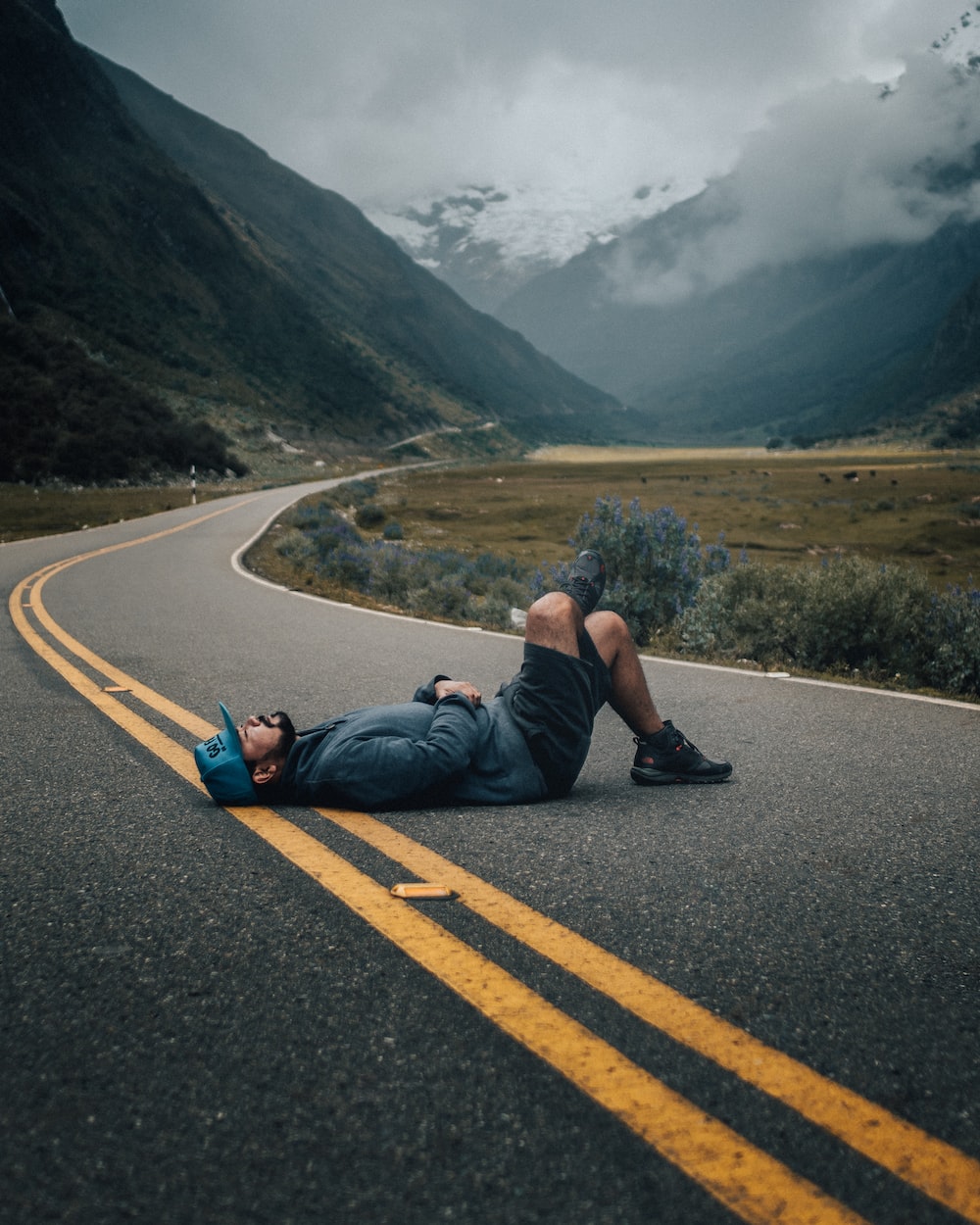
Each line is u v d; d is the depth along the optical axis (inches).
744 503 2151.8
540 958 80.4
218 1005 72.2
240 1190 52.0
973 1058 66.6
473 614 560.4
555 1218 49.7
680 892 96.6
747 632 351.3
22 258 4082.2
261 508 1453.0
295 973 77.5
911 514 1745.8
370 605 469.7
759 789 138.0
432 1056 65.2
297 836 112.2
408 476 3777.1
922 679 319.3
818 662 332.5
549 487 2906.0
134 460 2266.2
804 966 80.4
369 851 107.1
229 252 6441.9
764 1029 69.6
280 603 447.2
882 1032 69.8
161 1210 50.3
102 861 104.5
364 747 117.8
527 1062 64.5
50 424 2197.3
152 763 150.6
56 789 135.3
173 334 4717.0
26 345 2527.1
